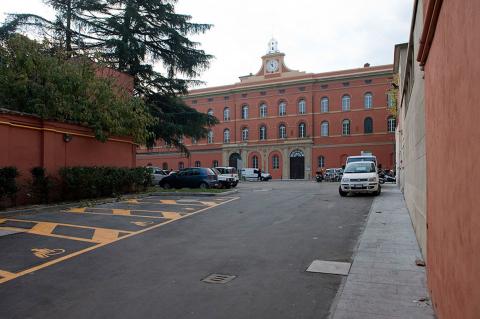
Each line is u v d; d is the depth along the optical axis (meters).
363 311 5.23
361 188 20.69
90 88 18.80
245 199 19.95
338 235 10.53
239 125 65.62
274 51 64.50
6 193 13.93
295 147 61.16
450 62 3.61
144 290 6.33
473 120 2.72
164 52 28.72
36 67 17.11
